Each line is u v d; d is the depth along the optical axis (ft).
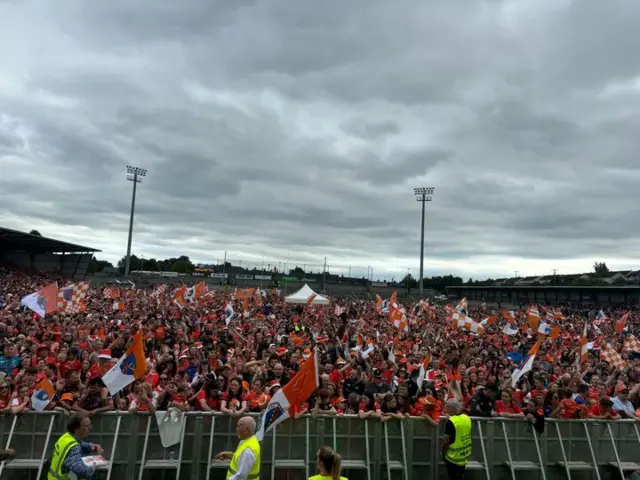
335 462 19.74
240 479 20.34
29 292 138.62
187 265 447.83
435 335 88.17
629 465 33.17
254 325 85.66
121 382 29.09
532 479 31.83
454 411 28.89
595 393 42.16
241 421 21.70
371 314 125.39
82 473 21.79
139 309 98.22
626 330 120.98
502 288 294.05
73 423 22.45
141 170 244.01
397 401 32.83
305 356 52.95
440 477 31.19
